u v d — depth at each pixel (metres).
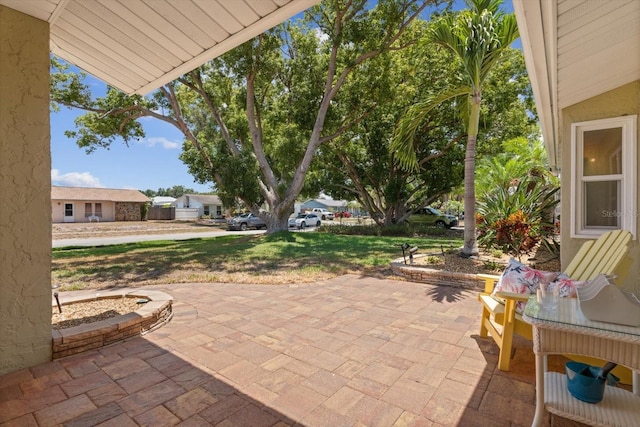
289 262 7.90
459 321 3.88
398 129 7.43
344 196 22.38
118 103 12.91
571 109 4.04
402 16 10.74
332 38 11.42
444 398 2.34
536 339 1.79
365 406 2.25
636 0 2.01
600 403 1.80
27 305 2.78
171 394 2.40
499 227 6.75
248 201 13.81
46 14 2.79
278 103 14.83
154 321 3.70
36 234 2.82
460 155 16.77
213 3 2.71
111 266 7.53
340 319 3.96
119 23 3.06
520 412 2.17
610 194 3.93
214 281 6.07
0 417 2.13
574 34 2.41
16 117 2.71
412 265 6.52
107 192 34.97
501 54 6.80
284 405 2.27
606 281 1.83
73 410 2.21
